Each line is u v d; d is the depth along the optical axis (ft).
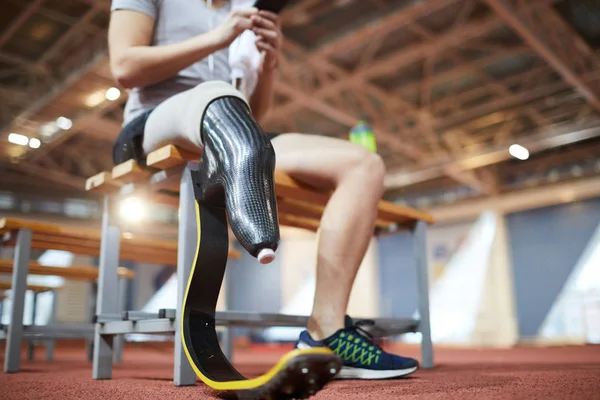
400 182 32.63
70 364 7.25
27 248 5.27
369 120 25.53
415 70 22.11
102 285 4.10
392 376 3.22
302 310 36.83
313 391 1.85
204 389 2.84
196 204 2.94
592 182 30.42
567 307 30.40
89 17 18.22
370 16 18.17
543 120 26.63
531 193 32.76
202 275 2.82
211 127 2.84
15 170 32.40
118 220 4.28
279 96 24.20
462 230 35.58
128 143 3.72
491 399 2.09
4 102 24.00
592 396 2.11
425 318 5.04
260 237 2.35
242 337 37.68
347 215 3.28
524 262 32.68
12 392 2.80
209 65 4.00
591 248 30.25
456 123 27.32
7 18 18.42
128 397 2.47
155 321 3.32
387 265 37.29
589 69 21.50
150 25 3.72
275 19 3.79
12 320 5.16
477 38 19.95
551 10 17.99
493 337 32.53
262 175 2.55
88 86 20.80
